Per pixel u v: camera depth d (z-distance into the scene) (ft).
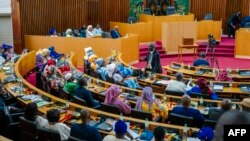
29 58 45.01
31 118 18.98
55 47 53.16
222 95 32.30
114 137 16.19
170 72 40.86
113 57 41.70
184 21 65.16
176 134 19.53
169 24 59.98
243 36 60.64
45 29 59.36
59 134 17.03
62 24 61.46
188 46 58.13
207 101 26.00
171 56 61.11
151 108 24.22
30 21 57.06
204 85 28.50
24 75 42.65
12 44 53.11
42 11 58.49
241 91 32.04
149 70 40.83
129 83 32.73
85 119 17.62
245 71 39.50
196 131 19.33
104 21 67.41
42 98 26.13
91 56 39.55
